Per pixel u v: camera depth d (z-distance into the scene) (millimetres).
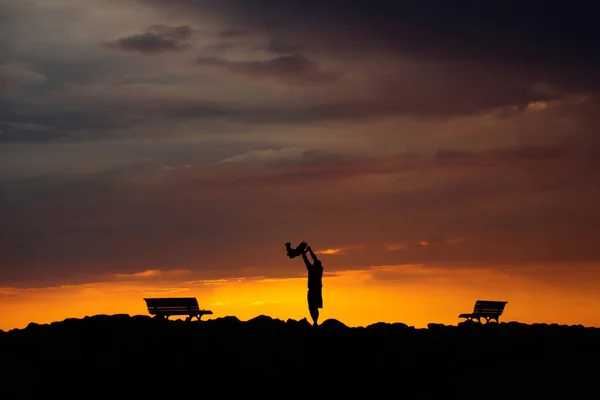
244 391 29328
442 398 28969
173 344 31438
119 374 29422
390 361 31500
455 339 33781
